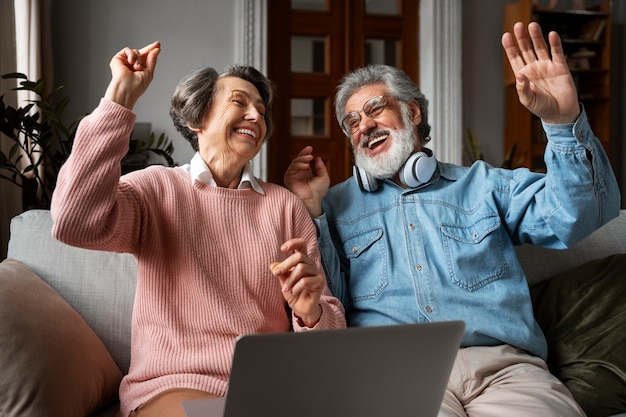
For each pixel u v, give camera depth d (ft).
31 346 4.71
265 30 16.89
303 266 4.57
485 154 18.89
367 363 3.54
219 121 5.49
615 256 6.71
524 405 5.22
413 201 6.45
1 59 11.61
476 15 18.79
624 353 5.82
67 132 11.18
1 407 4.57
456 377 5.66
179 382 4.84
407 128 6.53
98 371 5.18
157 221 5.22
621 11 20.11
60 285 5.84
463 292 6.09
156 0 16.30
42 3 14.20
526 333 6.01
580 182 5.70
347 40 18.17
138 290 5.23
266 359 3.33
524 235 6.40
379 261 6.33
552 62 5.64
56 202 4.61
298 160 6.29
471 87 18.80
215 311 5.15
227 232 5.39
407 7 18.57
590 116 19.61
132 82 4.75
